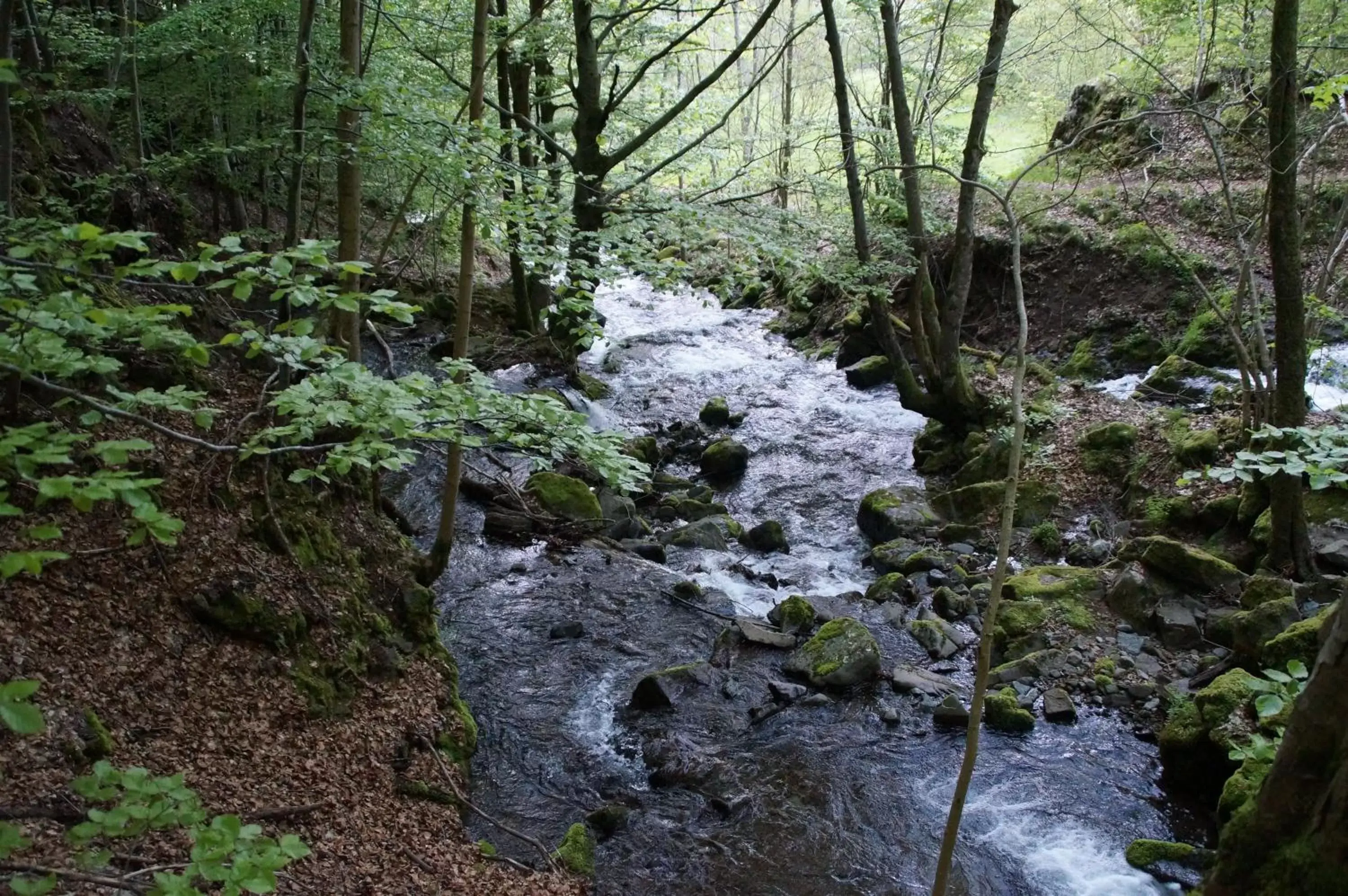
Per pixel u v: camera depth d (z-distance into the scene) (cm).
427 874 558
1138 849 668
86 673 544
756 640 930
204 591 638
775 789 736
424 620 805
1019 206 1716
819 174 1482
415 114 674
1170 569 958
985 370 1480
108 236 295
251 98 1162
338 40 1072
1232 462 1074
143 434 702
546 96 1592
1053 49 1853
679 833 682
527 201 720
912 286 1407
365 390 388
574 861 624
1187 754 732
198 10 966
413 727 692
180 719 567
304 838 536
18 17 1034
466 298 752
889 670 897
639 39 1509
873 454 1420
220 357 883
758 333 1966
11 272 307
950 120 2452
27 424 595
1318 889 336
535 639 925
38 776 463
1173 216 1578
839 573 1124
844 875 650
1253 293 1015
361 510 845
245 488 732
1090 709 840
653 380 1720
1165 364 1331
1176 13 1376
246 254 331
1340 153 1502
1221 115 1695
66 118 1052
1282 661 757
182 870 443
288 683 644
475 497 1188
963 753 789
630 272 882
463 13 1248
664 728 803
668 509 1262
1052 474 1200
